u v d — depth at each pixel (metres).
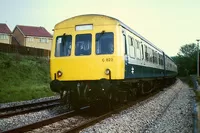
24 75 27.67
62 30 10.59
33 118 9.65
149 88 17.53
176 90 24.62
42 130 7.56
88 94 10.08
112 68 9.69
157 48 20.14
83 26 10.28
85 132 7.16
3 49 31.42
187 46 99.94
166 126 8.30
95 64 9.87
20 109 12.04
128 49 11.04
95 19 10.17
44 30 60.25
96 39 10.04
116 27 9.95
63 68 10.27
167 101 14.92
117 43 9.84
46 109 11.69
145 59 14.63
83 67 9.99
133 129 7.82
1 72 25.77
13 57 31.28
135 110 11.09
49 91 21.31
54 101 14.85
